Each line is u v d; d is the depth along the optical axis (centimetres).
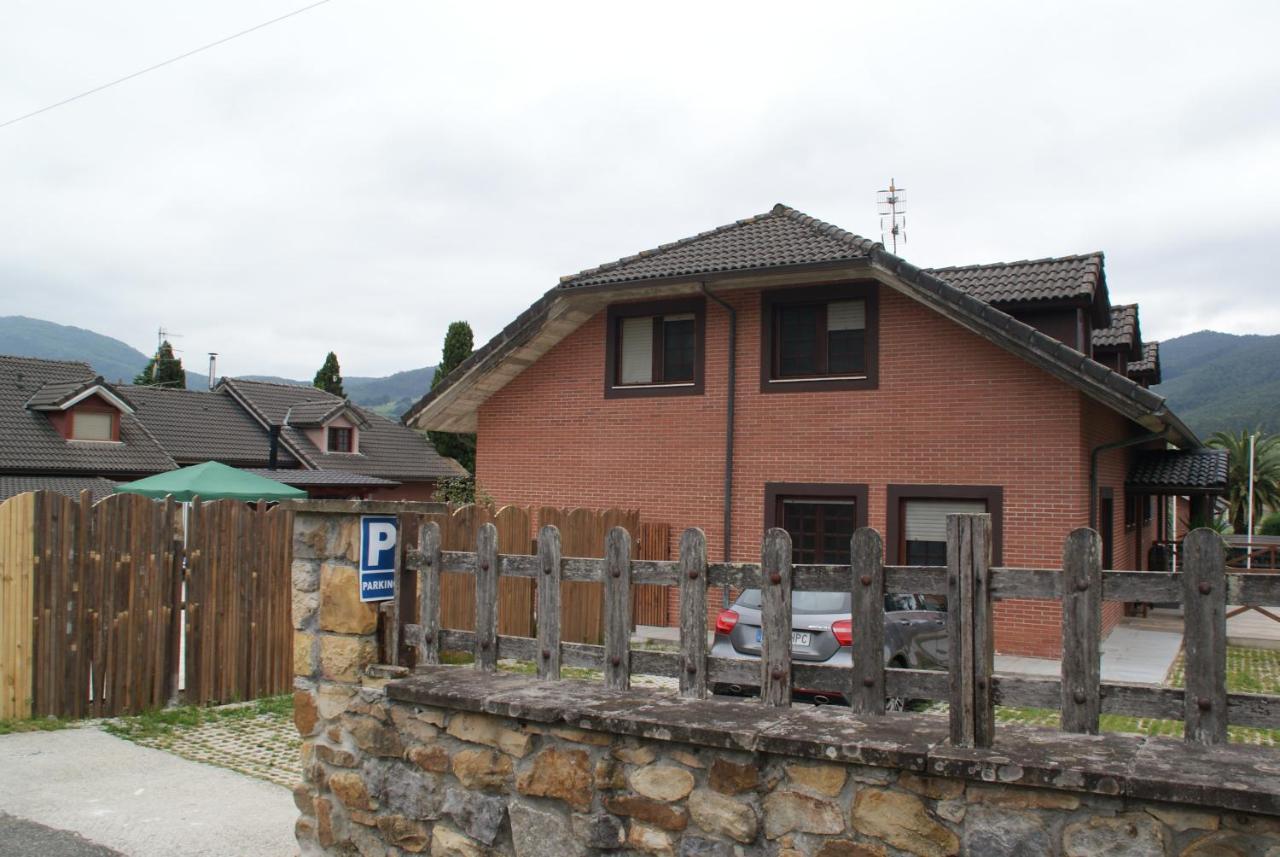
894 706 898
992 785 363
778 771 405
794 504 1595
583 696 473
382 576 552
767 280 1552
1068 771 343
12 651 840
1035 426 1416
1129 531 1930
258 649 996
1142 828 339
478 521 1151
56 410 2992
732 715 429
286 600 1027
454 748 499
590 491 1756
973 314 1384
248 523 994
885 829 381
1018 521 1418
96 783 696
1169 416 1352
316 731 557
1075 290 1520
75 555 873
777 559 439
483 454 1869
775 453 1595
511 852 477
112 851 567
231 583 974
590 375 1770
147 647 912
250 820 627
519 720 474
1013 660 1364
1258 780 327
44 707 853
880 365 1523
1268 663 1402
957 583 388
